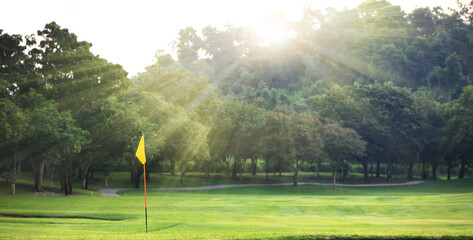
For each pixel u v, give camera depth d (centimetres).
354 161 11688
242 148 7950
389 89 9638
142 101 6388
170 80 8262
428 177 10250
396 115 9256
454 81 14350
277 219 2414
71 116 4519
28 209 2988
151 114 6338
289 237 1527
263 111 8375
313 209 3130
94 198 4006
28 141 4116
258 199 4447
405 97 9450
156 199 4156
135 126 4959
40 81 4594
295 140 7131
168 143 6300
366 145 8744
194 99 8350
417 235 1590
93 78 4734
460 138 8506
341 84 17712
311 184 7812
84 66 4653
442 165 11312
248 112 8031
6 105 3797
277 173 10394
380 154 8981
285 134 7181
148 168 7012
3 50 4441
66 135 4056
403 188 7519
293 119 7375
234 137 8000
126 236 1516
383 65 16225
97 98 4891
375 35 18812
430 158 9481
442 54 16888
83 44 4847
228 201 3997
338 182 8638
